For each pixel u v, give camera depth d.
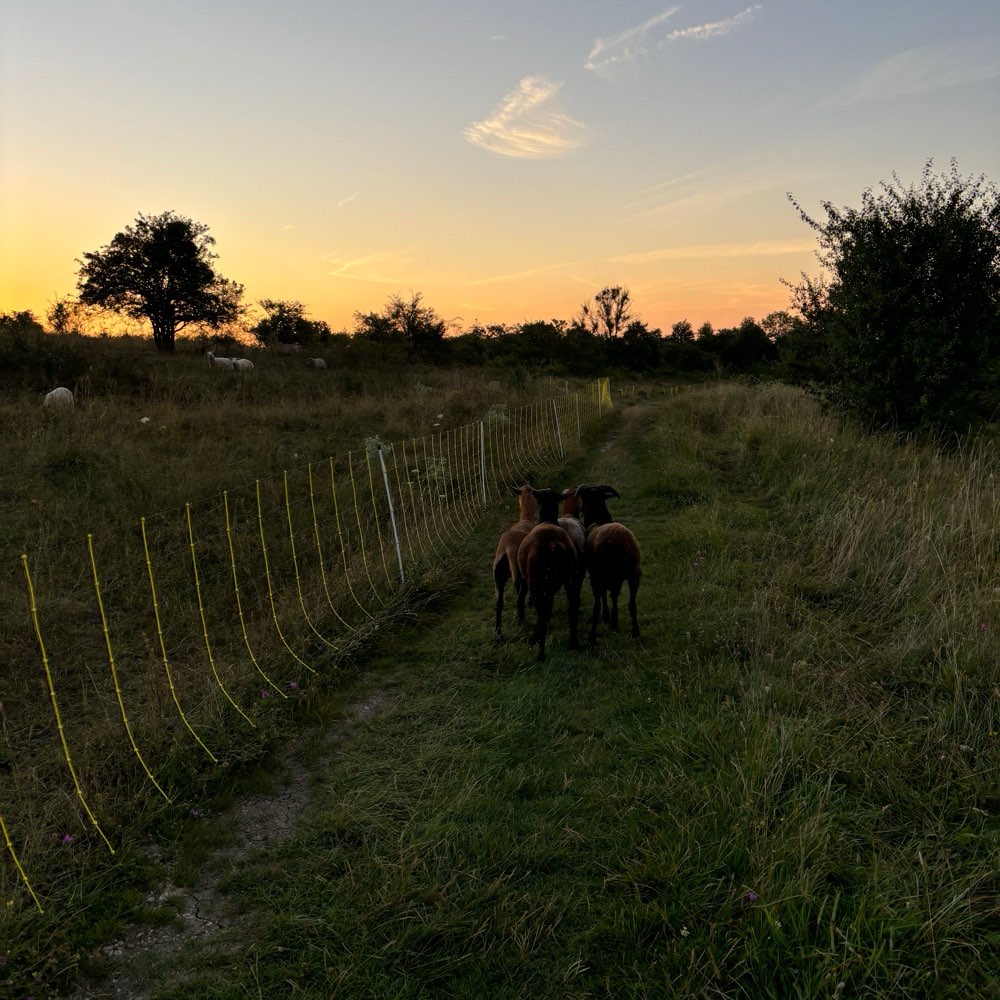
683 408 19.38
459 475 12.09
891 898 3.10
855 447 11.65
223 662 5.77
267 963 3.04
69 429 11.70
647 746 4.47
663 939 3.05
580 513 7.46
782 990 2.75
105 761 4.28
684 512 10.14
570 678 5.57
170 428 12.87
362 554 7.90
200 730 4.73
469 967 3.00
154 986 2.96
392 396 20.69
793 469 11.40
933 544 6.96
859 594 6.73
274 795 4.29
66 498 8.86
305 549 8.45
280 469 11.30
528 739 4.72
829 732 4.40
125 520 8.44
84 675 5.57
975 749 4.14
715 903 3.18
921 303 12.05
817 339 14.34
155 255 31.38
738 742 4.31
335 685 5.61
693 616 6.45
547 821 3.87
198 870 3.62
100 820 3.82
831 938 2.77
